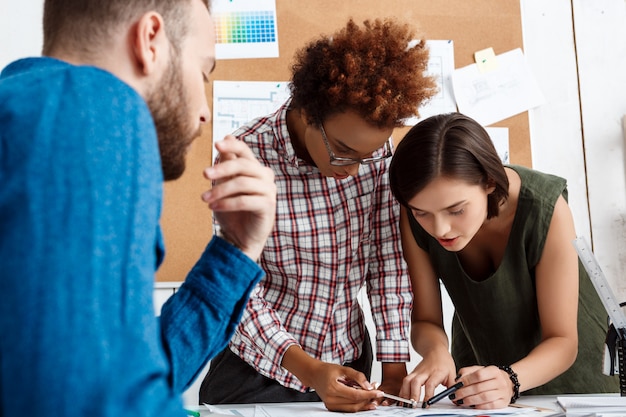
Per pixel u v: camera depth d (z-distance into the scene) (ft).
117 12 2.20
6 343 1.43
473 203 4.25
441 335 4.82
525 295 4.83
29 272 1.46
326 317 4.94
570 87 9.00
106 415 1.41
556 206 4.67
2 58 8.37
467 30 8.86
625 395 4.22
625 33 9.08
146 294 1.60
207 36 2.45
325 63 4.25
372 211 5.03
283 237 4.88
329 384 4.15
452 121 4.31
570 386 5.07
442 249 4.89
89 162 1.59
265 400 5.01
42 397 1.39
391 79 4.11
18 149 1.58
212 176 2.55
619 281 8.88
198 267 2.51
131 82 2.21
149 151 1.73
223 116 8.46
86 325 1.45
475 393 4.08
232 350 5.04
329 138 4.29
